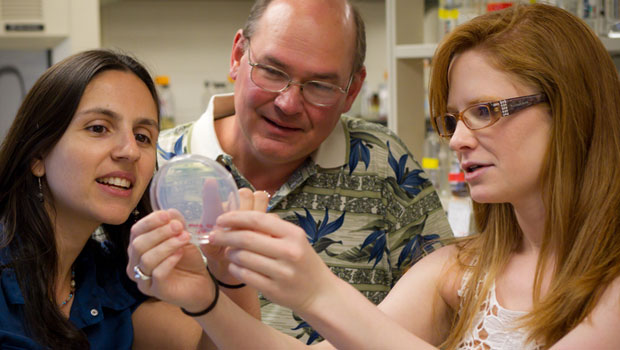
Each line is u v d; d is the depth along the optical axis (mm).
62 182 1203
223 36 4082
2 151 1253
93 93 1205
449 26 2254
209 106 1739
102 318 1328
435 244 1772
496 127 1146
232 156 1685
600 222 1135
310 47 1434
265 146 1511
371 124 1796
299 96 1462
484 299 1277
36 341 1209
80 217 1266
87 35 3115
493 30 1180
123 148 1205
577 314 1116
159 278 966
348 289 1043
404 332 1046
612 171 1143
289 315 1600
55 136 1195
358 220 1696
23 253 1231
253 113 1501
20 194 1248
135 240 969
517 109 1135
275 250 940
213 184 1006
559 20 1160
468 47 1199
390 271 1750
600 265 1109
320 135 1545
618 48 1889
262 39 1471
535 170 1157
